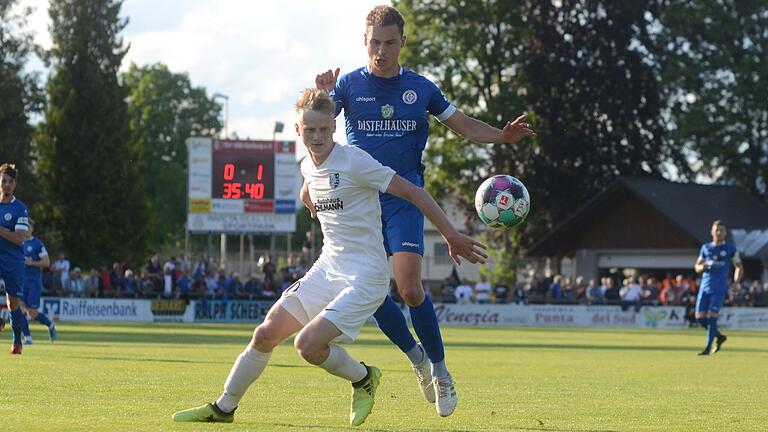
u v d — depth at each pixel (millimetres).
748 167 72250
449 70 67250
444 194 69562
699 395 12945
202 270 51562
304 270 54500
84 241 72688
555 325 53875
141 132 111438
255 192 60625
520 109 66875
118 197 73812
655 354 24594
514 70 68562
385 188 8719
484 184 10711
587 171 70562
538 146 68812
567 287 56719
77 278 48219
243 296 51719
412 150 10758
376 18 10383
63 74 73000
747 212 66875
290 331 8945
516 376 15992
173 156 115562
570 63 68875
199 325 43469
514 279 60500
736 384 14914
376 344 27531
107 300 48031
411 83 10680
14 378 13258
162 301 49219
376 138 10703
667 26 70375
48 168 72500
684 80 69750
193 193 60062
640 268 67625
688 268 65312
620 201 66875
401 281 10070
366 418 9578
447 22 67188
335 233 8938
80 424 8648
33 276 23359
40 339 26750
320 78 10883
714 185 68250
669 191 66000
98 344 24359
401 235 10125
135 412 9648
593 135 70062
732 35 69562
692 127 68750
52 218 72500
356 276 8789
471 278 89938
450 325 52188
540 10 68875
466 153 67188
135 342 25875
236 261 78812
